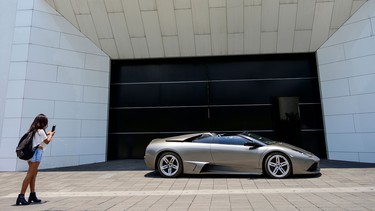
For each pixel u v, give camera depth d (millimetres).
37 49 9719
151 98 11422
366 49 9586
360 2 9742
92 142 10484
